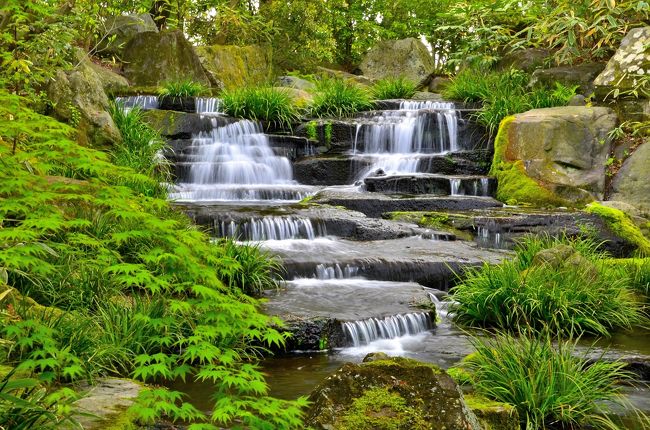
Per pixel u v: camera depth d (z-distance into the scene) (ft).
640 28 48.32
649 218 41.04
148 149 42.42
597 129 45.01
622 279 29.60
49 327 17.33
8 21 34.30
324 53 86.79
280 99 53.42
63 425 12.31
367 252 32.35
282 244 33.22
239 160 47.93
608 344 24.63
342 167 48.11
